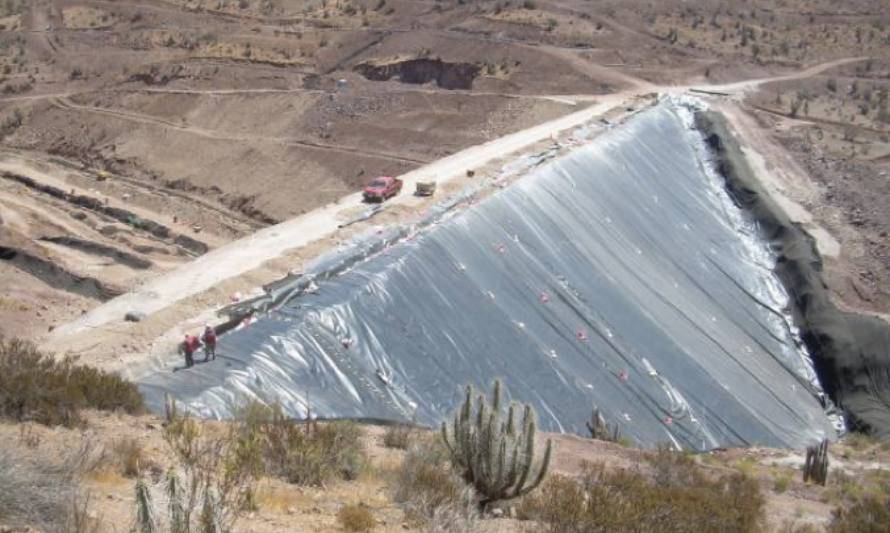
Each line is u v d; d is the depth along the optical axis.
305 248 41.22
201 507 10.07
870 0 137.12
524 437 14.30
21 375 16.34
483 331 38.00
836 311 55.25
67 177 90.31
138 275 62.00
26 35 127.00
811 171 76.69
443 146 88.62
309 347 31.12
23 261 58.53
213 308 33.91
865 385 50.50
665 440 37.91
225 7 137.88
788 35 122.31
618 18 120.81
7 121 105.44
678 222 64.00
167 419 17.62
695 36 117.56
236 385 27.23
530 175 55.28
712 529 16.22
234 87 107.81
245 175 89.88
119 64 118.56
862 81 105.06
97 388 17.86
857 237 66.44
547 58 102.19
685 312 51.19
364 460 16.06
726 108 89.81
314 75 108.88
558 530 13.46
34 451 12.64
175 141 97.00
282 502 12.79
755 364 50.12
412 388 32.28
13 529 9.78
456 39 110.38
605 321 44.62
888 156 79.75
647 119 79.44
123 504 11.26
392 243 41.84
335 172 87.25
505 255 45.06
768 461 34.34
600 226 55.44
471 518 12.88
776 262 62.91
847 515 21.31
